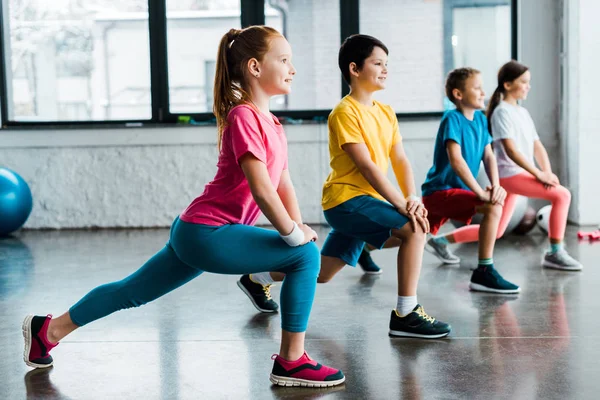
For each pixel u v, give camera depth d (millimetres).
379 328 3057
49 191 6664
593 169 5992
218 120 2369
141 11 6641
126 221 6672
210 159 6598
